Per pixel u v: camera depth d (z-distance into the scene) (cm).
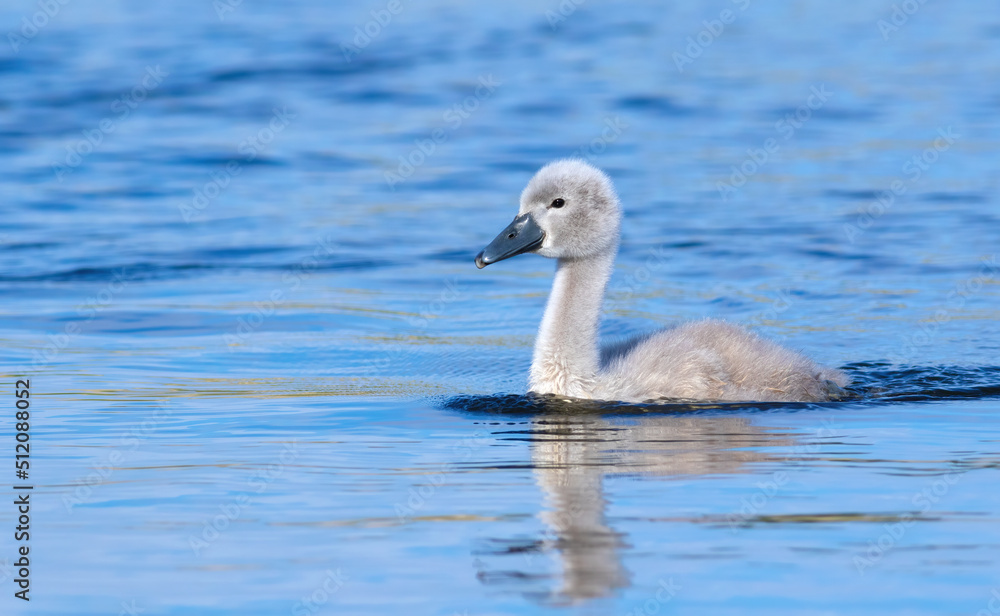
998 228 2267
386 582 855
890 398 1379
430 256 2175
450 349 1653
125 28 4181
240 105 3322
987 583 838
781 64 3781
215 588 848
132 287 1961
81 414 1323
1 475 1103
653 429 1236
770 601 814
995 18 4466
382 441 1207
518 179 2675
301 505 1009
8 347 1627
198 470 1111
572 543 916
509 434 1227
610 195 1367
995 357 1560
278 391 1434
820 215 2389
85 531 959
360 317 1820
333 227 2344
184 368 1541
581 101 3353
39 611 817
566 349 1360
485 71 3675
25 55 3747
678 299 1898
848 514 970
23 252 2147
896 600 815
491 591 837
